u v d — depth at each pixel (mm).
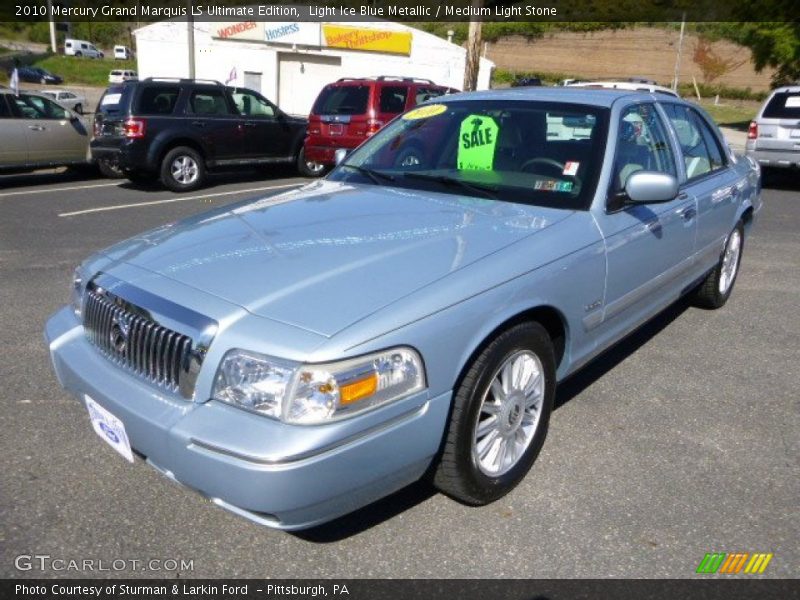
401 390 2508
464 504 3100
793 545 2885
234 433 2352
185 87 11773
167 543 2836
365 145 4473
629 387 4312
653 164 4152
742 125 26312
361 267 2771
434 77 27922
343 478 2400
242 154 12594
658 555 2814
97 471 3291
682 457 3525
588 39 55750
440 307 2629
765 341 5141
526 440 3213
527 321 3053
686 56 53656
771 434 3777
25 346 4727
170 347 2566
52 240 7898
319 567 2727
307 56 28016
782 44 22891
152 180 12898
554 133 3857
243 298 2584
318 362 2338
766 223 9484
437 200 3592
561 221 3350
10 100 11797
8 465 3314
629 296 3797
